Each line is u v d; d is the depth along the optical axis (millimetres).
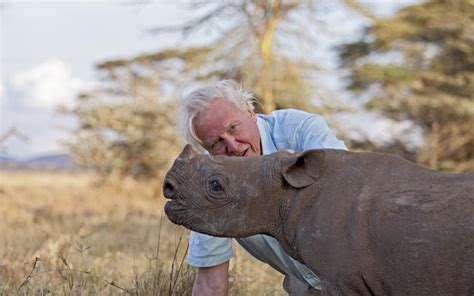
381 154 5367
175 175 5379
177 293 7328
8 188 33031
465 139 35844
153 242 11781
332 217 5188
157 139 38344
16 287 7852
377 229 5062
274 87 33375
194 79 34094
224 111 5961
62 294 7484
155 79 39562
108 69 39750
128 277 8445
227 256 6680
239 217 5367
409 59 38094
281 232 5402
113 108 38844
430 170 5250
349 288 5145
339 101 34281
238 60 33438
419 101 35438
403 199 5090
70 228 13234
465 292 4898
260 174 5348
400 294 5055
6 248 9883
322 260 5191
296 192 5348
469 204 4945
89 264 9062
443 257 4910
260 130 6250
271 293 7941
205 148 6062
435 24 36938
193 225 5387
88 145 39281
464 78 36156
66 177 59406
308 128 6242
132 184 37094
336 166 5336
